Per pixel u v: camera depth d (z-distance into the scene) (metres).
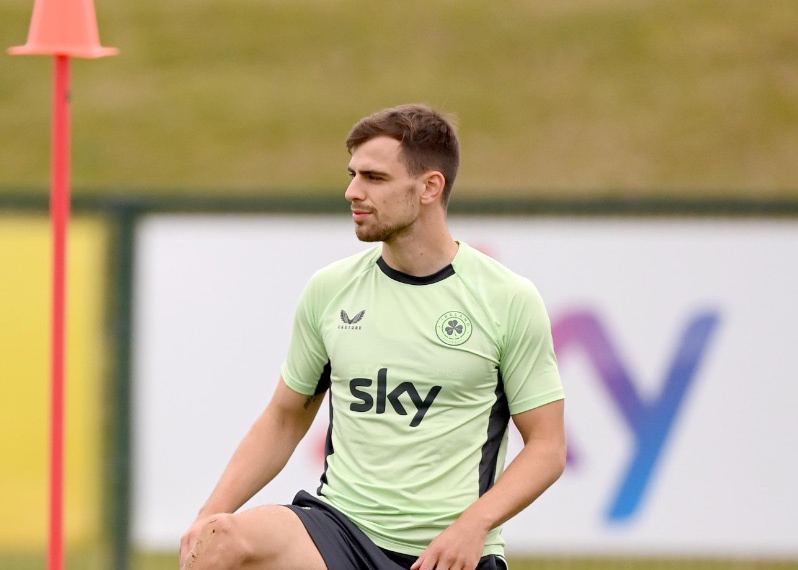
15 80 53.72
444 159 14.04
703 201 23.72
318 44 57.00
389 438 13.73
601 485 23.88
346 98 53.47
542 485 13.57
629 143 50.25
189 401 23.84
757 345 23.89
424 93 53.34
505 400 14.07
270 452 14.57
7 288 23.72
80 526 23.97
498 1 59.81
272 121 51.88
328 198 23.64
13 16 57.69
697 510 23.95
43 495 23.89
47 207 23.72
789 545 24.02
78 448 23.91
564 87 53.66
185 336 23.78
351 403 13.92
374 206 13.83
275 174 48.81
